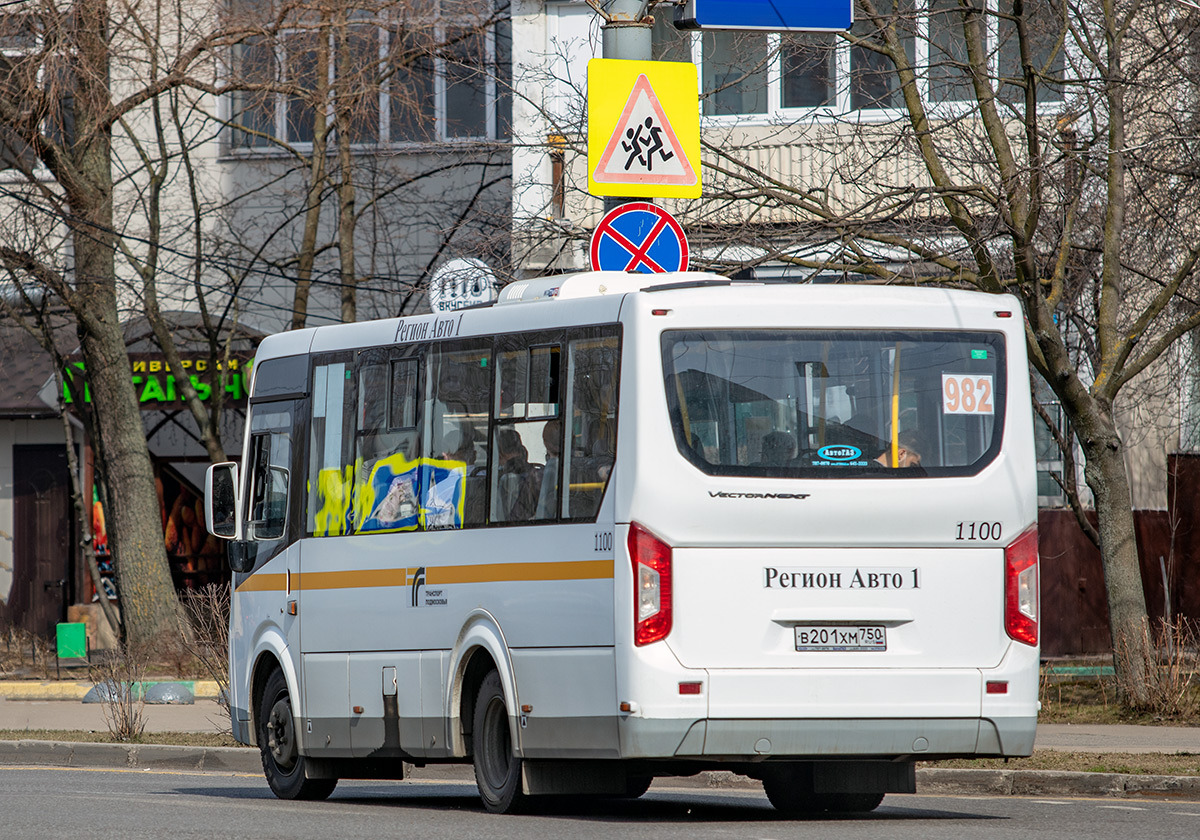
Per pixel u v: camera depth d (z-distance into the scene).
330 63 78.19
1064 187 58.06
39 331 82.69
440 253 82.44
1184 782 38.56
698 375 30.41
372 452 37.16
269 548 40.19
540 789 32.44
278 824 30.53
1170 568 72.31
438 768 49.25
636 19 43.59
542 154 73.31
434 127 83.88
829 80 64.94
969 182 61.84
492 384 34.00
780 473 30.23
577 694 30.91
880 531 30.42
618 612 29.95
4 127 77.25
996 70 59.75
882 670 30.28
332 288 86.88
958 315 31.59
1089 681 61.31
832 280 63.31
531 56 74.00
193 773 48.62
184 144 79.50
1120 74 55.28
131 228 87.69
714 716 29.58
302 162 82.94
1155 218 60.84
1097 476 55.53
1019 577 31.11
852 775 33.31
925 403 31.16
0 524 91.38
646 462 29.95
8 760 53.47
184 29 76.25
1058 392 54.97
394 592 36.00
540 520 32.25
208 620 56.28
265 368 41.25
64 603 90.75
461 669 34.12
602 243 41.44
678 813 34.50
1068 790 39.81
